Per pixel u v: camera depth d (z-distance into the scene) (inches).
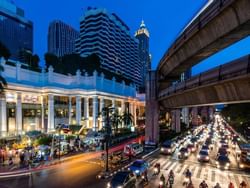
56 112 2596.0
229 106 3791.8
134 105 4148.6
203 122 5743.1
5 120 1985.7
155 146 1823.3
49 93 2415.1
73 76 2787.9
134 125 3796.8
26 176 1033.5
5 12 6058.1
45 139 1765.5
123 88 3772.1
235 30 590.9
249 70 551.8
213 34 686.5
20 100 2178.9
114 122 2492.6
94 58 3981.3
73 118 2805.1
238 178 1008.2
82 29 5994.1
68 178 1000.2
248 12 505.4
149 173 1075.9
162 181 859.4
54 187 886.4
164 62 1423.5
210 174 1066.1
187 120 4151.1
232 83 657.0
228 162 1173.7
